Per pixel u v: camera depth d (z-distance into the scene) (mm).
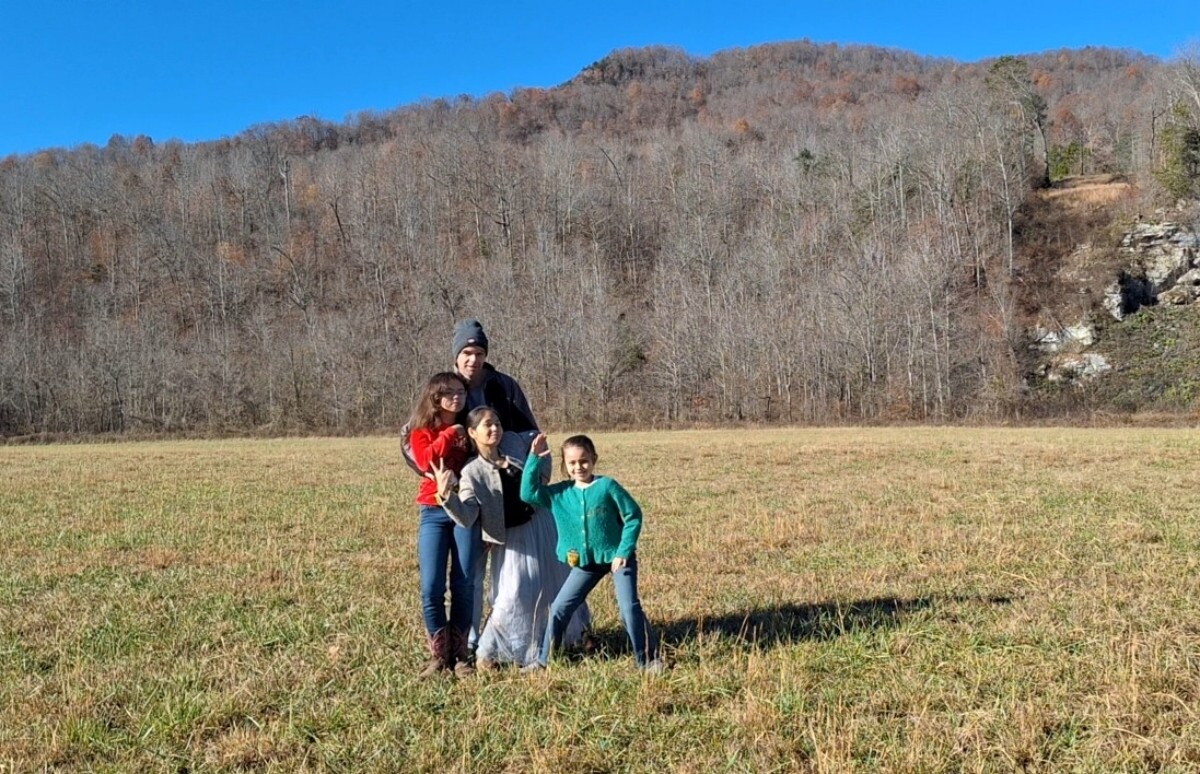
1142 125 70812
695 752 4375
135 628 7035
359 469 22422
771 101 139125
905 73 148000
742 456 22797
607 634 6438
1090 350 48656
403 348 57875
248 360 60000
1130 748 4195
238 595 8164
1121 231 53938
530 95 147125
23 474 22281
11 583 8914
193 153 109125
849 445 25062
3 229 83250
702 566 8828
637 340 57719
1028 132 73188
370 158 99375
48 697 5426
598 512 5684
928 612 6691
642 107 142500
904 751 4207
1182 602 6750
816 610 6949
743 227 73562
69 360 56688
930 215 61969
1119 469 16578
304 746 4625
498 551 6039
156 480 20094
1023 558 8711
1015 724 4477
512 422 6320
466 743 4512
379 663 5934
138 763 4445
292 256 78938
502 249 72812
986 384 46719
